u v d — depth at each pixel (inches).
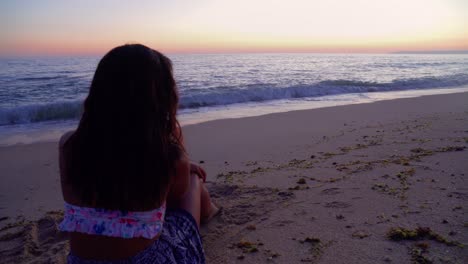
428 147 209.9
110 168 55.2
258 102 549.6
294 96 613.0
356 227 110.0
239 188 153.3
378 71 1267.2
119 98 55.8
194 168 88.6
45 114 437.7
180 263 67.1
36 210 163.6
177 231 71.3
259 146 263.1
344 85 712.4
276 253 98.5
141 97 56.2
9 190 194.1
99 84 57.1
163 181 58.6
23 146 296.0
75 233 60.8
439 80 808.3
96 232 58.6
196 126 346.6
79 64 1724.9
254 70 1328.7
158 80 58.8
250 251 100.4
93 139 55.7
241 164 215.5
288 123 352.5
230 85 718.5
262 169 193.2
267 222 118.2
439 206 120.6
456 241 97.2
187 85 726.5
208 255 100.2
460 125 282.2
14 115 424.8
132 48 59.2
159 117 58.2
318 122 352.5
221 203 136.9
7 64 1716.3
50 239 120.9
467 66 1628.9
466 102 467.2
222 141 283.9
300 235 107.7
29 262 105.7
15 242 122.7
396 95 607.5
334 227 111.2
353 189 143.9
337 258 93.7
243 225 117.2
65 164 59.2
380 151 210.1
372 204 126.7
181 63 1988.2
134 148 55.4
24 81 823.1
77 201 59.5
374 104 464.1
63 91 642.2
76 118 441.7
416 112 393.1
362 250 96.5
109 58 58.3
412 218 112.9
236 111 457.7
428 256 91.0
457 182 143.5
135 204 57.7
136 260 60.5
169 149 60.6
